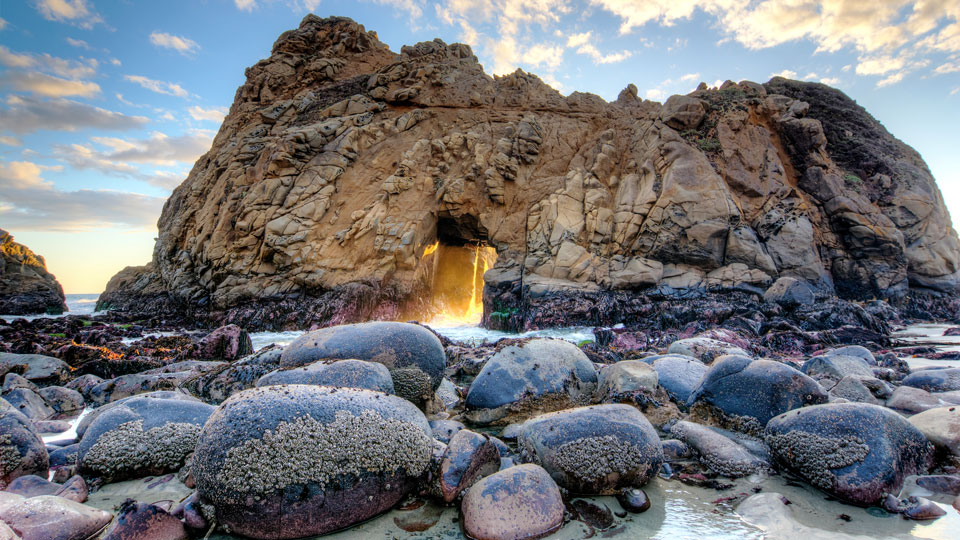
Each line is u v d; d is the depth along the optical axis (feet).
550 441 13.03
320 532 10.59
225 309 65.21
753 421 16.10
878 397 19.84
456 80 82.99
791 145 68.80
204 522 10.62
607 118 78.74
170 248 84.69
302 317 60.70
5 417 13.33
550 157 73.46
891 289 61.98
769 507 11.18
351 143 74.43
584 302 54.44
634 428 13.03
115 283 93.86
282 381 15.12
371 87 84.69
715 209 57.88
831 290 59.93
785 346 39.14
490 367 19.44
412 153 73.72
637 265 58.54
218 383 20.95
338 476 10.78
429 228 70.03
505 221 69.26
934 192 71.72
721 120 66.59
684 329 45.32
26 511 9.67
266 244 66.74
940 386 20.76
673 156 62.85
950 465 12.91
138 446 13.53
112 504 11.87
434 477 12.07
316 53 95.30
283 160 71.56
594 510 11.57
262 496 10.27
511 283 63.87
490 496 10.71
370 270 65.21
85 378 23.93
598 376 21.03
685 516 11.21
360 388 14.01
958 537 9.87
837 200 64.39
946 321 61.21
